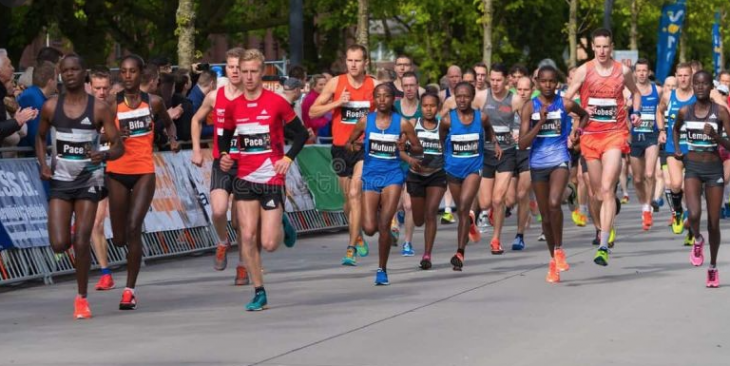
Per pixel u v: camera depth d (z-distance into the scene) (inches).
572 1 2657.5
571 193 1376.7
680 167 1174.3
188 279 877.8
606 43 886.4
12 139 871.7
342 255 1034.1
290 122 699.4
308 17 2620.6
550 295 761.6
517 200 1072.8
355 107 982.4
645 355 565.3
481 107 1041.5
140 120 757.9
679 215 1191.6
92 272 921.5
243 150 698.8
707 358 558.6
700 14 3575.3
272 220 703.1
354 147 871.7
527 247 1090.1
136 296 789.2
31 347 601.3
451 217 1360.7
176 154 1041.5
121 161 749.9
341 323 661.3
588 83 890.7
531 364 545.0
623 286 800.9
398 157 829.2
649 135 1245.1
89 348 595.5
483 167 1039.6
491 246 1032.8
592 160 884.0
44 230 871.1
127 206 759.1
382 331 633.6
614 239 1097.4
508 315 682.8
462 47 2965.1
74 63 680.4
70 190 690.2
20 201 855.7
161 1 2335.1
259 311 711.1
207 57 3292.3
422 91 1159.0
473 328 640.4
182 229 1026.1
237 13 2449.6
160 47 2271.2
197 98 1067.9
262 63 693.3
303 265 960.9
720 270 882.8
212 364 550.0
